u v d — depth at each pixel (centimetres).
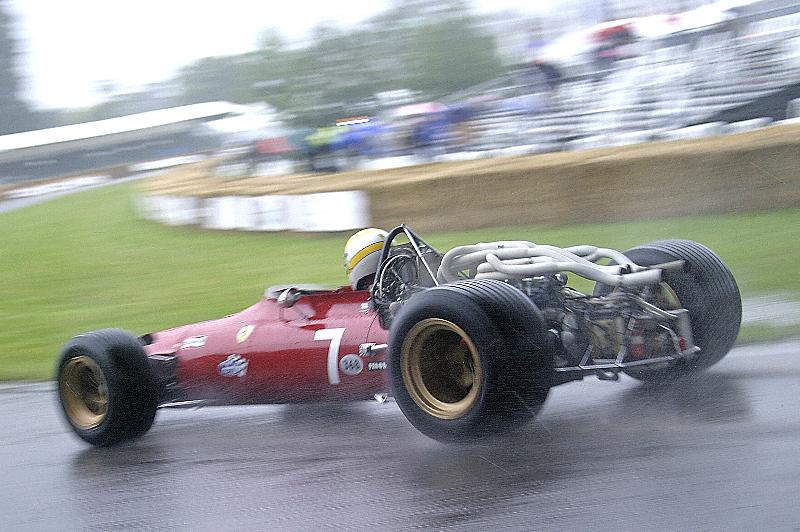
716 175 1183
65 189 4034
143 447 514
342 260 1245
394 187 1417
